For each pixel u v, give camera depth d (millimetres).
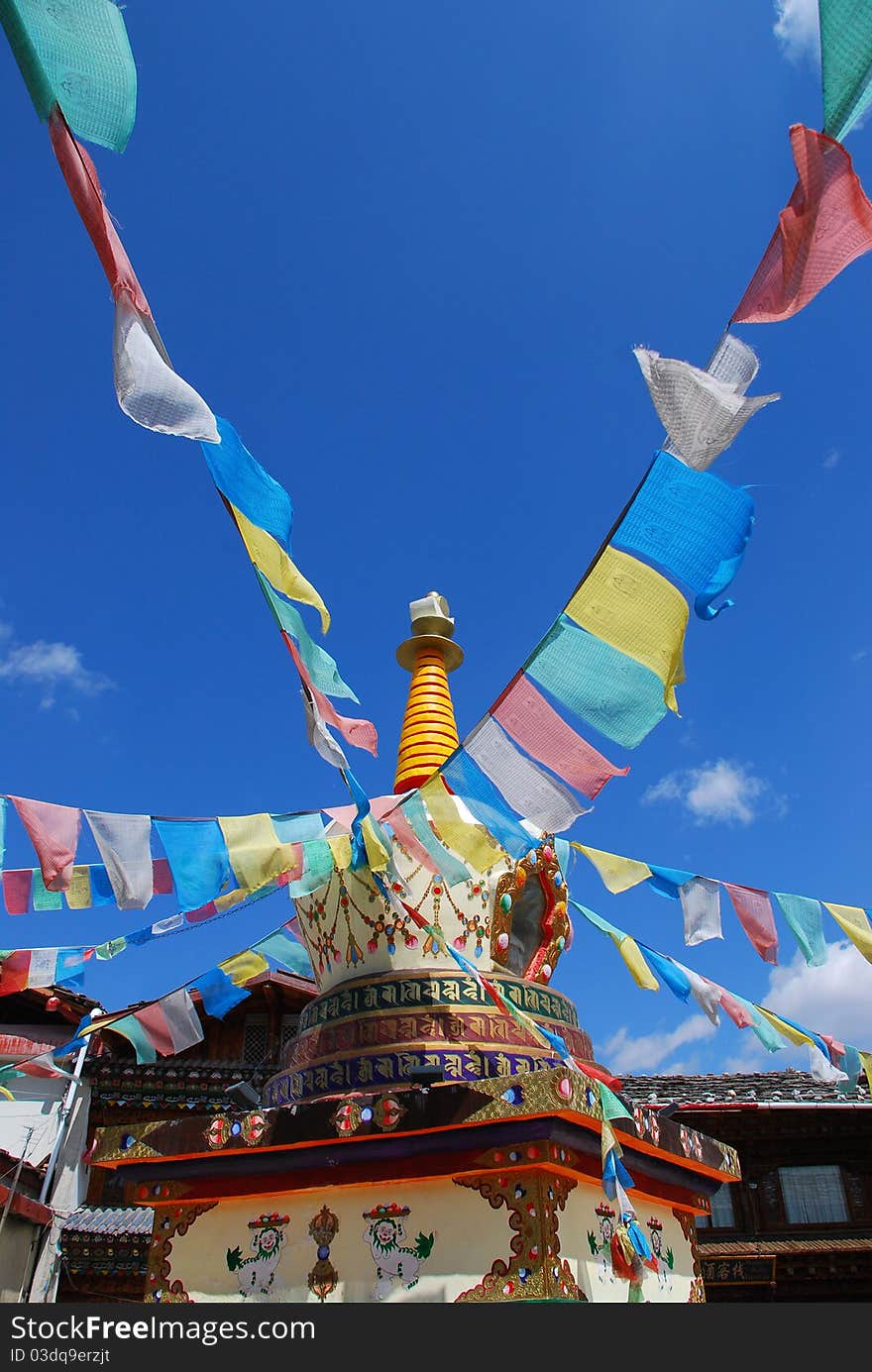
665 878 8328
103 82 3047
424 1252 6738
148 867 5797
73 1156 16188
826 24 2855
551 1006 8844
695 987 8641
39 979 7359
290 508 5055
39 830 5547
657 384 3746
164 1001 8688
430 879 8891
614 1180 5820
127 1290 14953
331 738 5086
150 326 3580
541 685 4820
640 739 4797
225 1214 7703
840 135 3012
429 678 12211
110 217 3348
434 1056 7777
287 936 9938
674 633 4496
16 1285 13477
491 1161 6730
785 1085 17938
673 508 4184
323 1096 7914
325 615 5230
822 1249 15117
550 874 9477
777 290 3385
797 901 7738
